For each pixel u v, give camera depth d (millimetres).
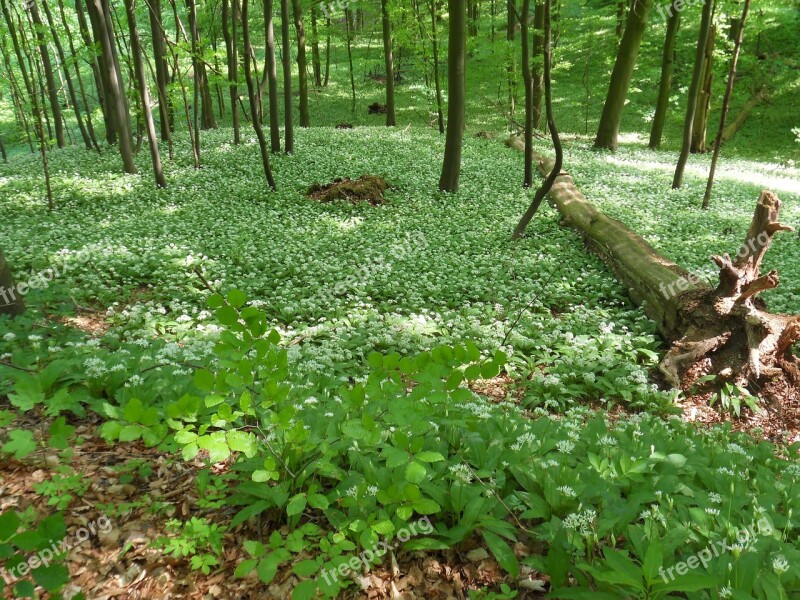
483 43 26188
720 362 7801
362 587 3225
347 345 7887
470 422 4551
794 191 18344
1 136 28062
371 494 3463
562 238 13477
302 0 28578
